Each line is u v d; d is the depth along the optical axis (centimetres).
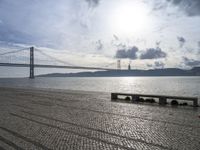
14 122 695
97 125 651
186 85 4112
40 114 839
